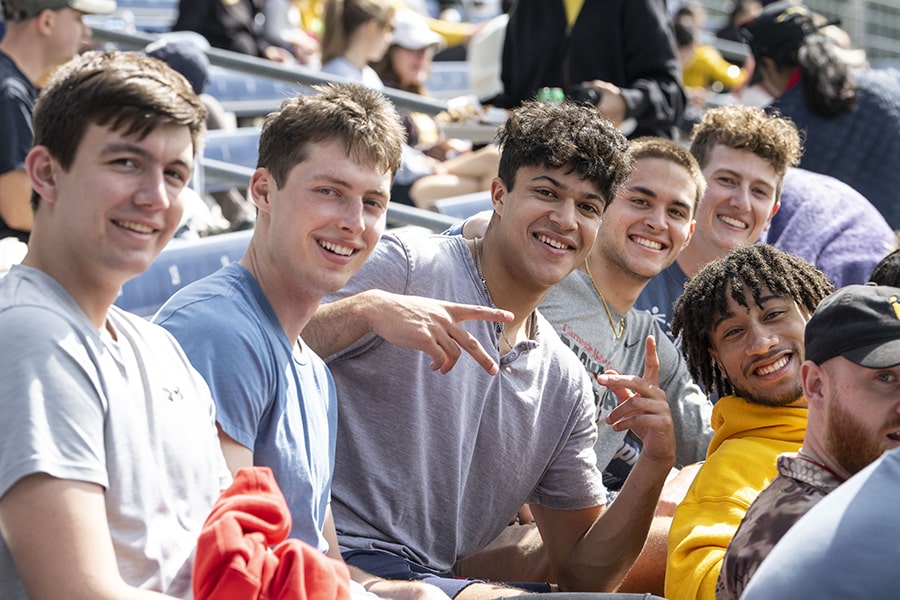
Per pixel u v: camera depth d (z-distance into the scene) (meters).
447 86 21.59
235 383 5.20
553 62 12.24
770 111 12.04
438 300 6.39
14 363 4.02
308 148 5.49
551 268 6.56
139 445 4.32
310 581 4.39
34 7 9.69
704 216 9.03
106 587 3.95
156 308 9.44
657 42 11.61
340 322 6.17
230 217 13.03
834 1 25.06
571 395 7.05
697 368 6.98
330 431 5.83
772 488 5.10
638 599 5.63
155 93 4.27
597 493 7.19
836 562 3.76
